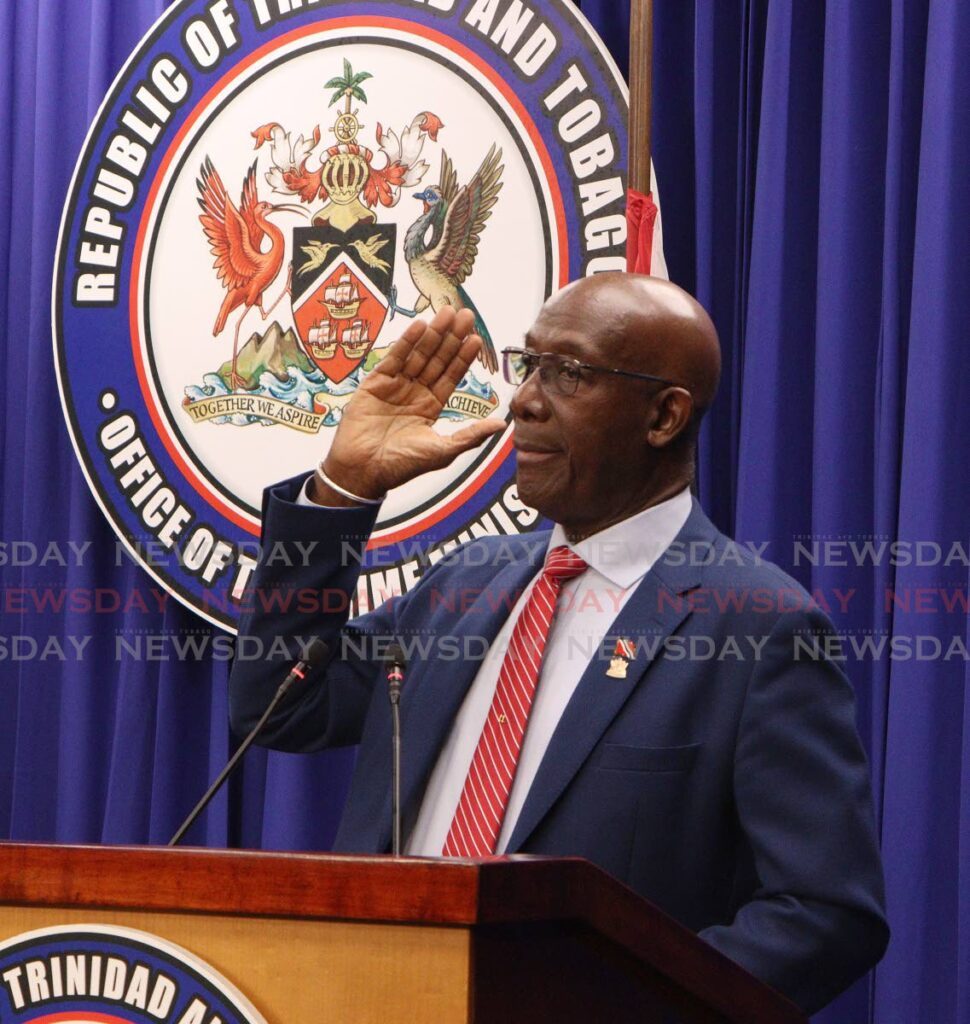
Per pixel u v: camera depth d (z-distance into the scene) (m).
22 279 4.21
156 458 3.91
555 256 3.66
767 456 3.35
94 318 3.98
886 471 3.22
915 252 3.18
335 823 3.79
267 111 3.94
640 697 2.12
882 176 3.35
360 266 3.84
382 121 3.85
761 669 2.10
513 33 3.74
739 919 2.01
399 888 1.20
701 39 3.54
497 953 1.26
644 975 1.46
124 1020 1.27
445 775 2.24
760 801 2.06
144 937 1.27
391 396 2.27
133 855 1.28
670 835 2.06
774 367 3.36
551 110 3.69
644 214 2.94
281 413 3.86
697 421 2.27
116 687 4.05
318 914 1.22
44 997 1.29
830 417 3.28
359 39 3.88
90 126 4.04
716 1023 1.51
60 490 4.11
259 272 3.91
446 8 3.81
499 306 3.70
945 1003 3.06
